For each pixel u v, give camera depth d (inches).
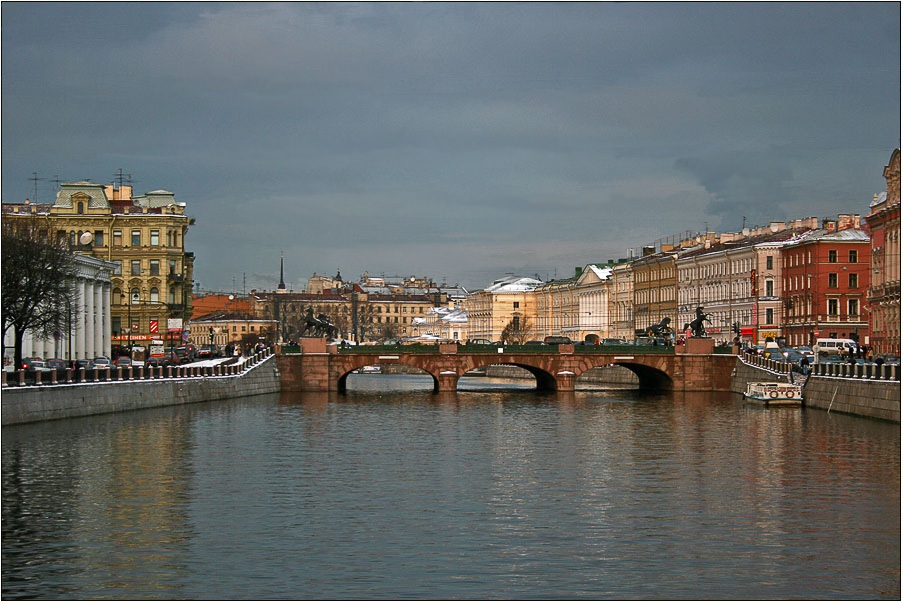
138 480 2691.9
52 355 6092.5
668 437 3695.9
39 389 3703.3
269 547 2039.9
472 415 4685.0
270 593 1774.1
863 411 4173.2
